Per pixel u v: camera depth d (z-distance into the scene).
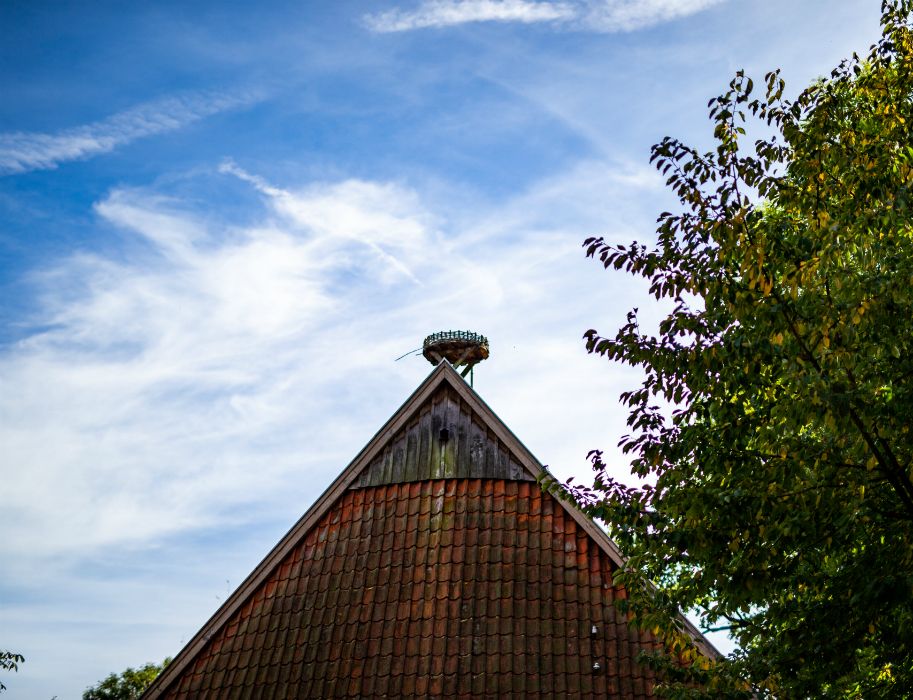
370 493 16.19
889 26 10.05
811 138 9.58
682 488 9.02
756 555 8.84
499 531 15.11
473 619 14.03
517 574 14.48
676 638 10.09
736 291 8.77
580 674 13.20
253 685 14.12
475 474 15.99
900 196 8.05
